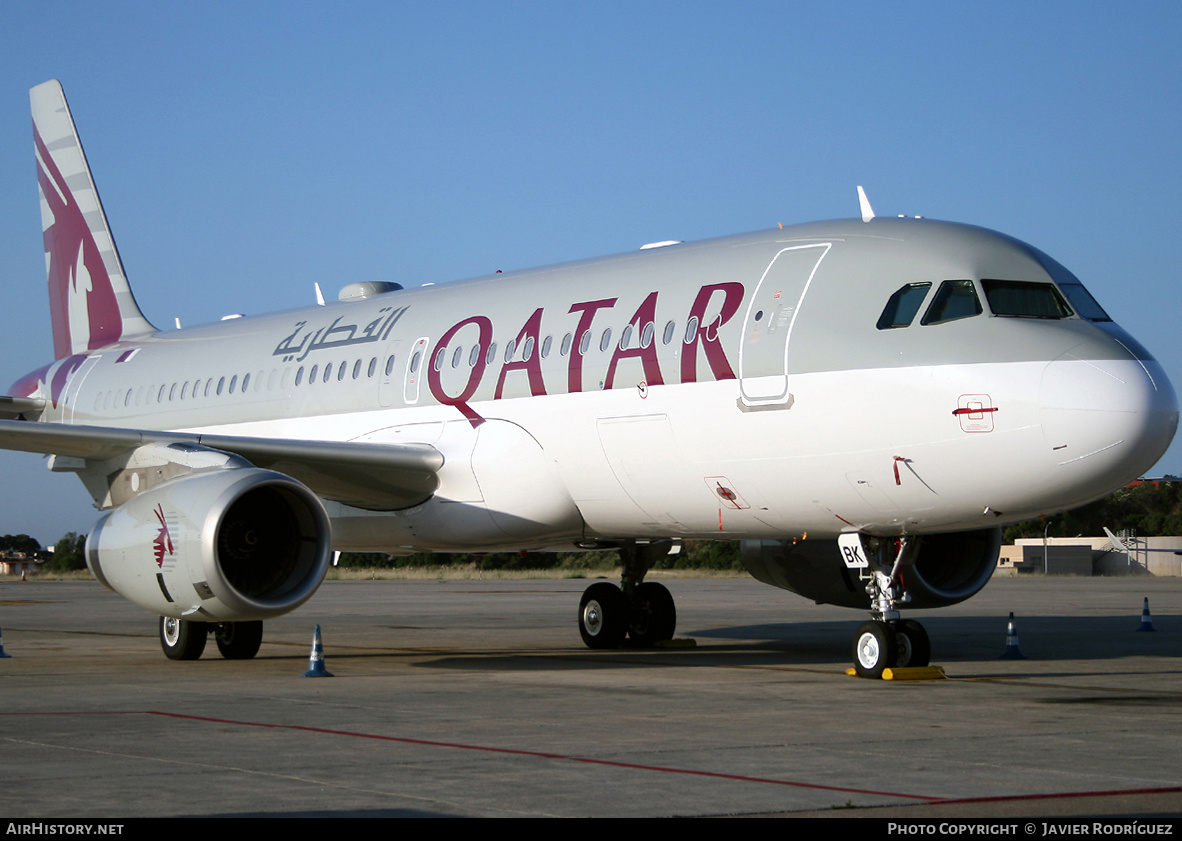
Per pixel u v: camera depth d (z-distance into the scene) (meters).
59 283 41.56
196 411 33.09
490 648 29.50
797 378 20.84
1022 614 43.41
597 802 10.89
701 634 33.66
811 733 15.02
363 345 29.09
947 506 20.09
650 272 24.27
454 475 25.61
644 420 22.83
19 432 23.14
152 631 36.34
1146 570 111.00
